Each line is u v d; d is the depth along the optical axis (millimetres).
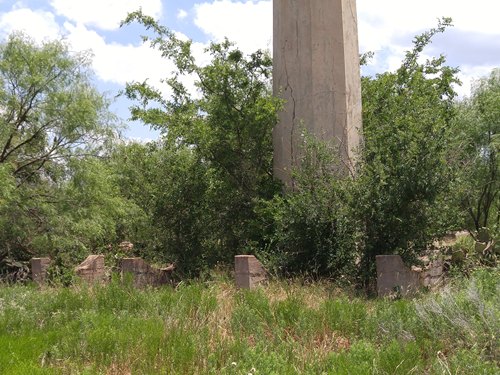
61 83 15820
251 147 14773
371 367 5523
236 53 15445
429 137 11047
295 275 11906
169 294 8859
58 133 15680
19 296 9625
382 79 16328
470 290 7172
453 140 11664
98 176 15688
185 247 14633
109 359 6109
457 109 20406
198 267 14062
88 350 6395
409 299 9594
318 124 14430
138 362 5965
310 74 14570
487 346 6199
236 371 5473
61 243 15047
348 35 14797
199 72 14992
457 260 12102
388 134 11531
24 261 15453
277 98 14391
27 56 15445
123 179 16219
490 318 6426
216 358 5980
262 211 13383
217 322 7414
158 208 14672
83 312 7988
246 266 10336
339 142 14133
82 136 15859
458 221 11734
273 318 7492
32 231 15398
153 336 6414
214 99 14648
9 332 7457
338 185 11766
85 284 10047
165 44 15180
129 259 11781
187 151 14742
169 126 14727
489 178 20297
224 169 14828
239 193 14641
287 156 14617
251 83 15070
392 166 11148
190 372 5723
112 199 15789
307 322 7254
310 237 11930
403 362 5656
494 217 21938
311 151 12508
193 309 7969
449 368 5664
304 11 14719
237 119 14461
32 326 7738
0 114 15539
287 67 14852
